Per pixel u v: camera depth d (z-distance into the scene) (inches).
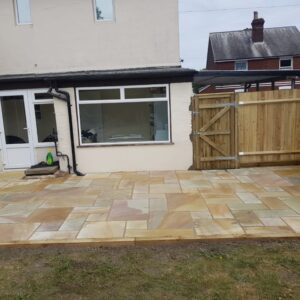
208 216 221.1
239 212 226.7
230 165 365.4
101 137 374.0
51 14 376.8
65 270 160.6
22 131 383.9
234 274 150.9
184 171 361.4
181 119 361.4
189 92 357.1
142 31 375.6
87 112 368.2
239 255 169.3
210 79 454.6
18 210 248.8
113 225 211.2
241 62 1079.6
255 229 196.2
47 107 381.1
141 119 369.4
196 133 360.2
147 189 294.5
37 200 273.0
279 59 1069.1
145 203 254.7
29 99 373.1
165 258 169.9
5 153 386.3
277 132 361.4
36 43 381.1
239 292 136.7
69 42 379.9
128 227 206.8
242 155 362.9
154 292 139.4
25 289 145.5
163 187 299.1
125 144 366.9
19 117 380.5
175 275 152.3
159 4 371.9
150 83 357.7
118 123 371.6
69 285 147.3
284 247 177.0
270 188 283.3
